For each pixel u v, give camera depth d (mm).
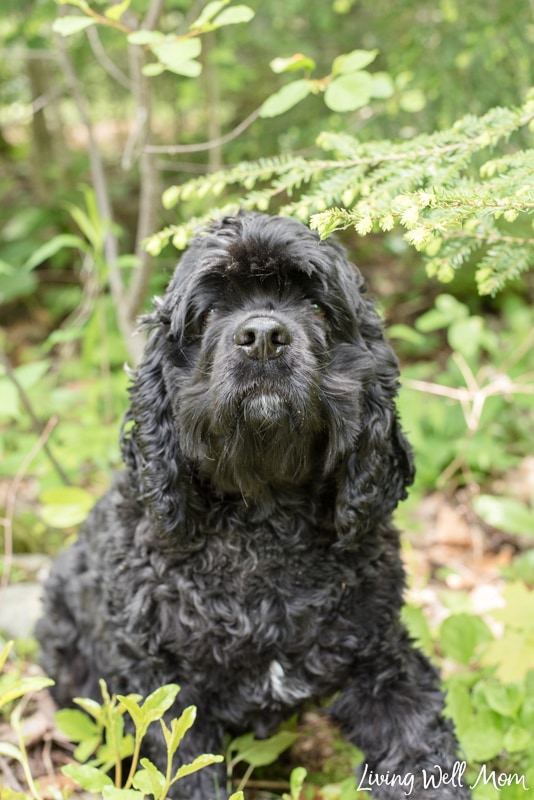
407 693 2746
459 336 4934
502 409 5680
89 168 8492
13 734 3238
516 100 5602
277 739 2916
